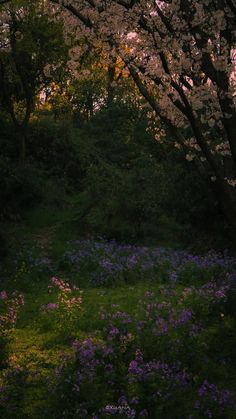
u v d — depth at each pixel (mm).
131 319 10492
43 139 34094
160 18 7574
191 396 7039
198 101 8055
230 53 8070
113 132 40094
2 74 30094
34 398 7562
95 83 39344
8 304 13109
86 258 18891
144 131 36625
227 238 19609
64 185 31219
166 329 8625
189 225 22422
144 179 24969
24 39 27344
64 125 36438
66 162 33438
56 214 26438
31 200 26688
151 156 27281
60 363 8273
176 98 7656
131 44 7766
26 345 10375
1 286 15945
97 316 12031
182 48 7949
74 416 6574
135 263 18109
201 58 7867
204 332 9984
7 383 7875
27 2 25984
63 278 17641
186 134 17562
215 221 19891
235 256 18172
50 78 31062
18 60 29703
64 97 40781
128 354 7918
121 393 7074
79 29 8281
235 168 7871
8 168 26016
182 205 21031
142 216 23703
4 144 32188
